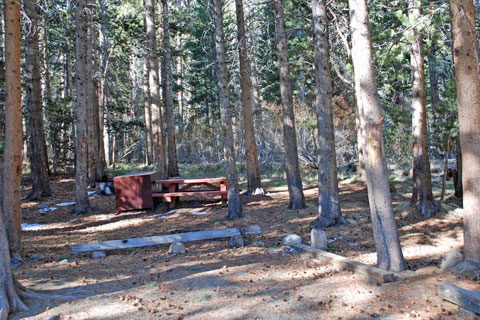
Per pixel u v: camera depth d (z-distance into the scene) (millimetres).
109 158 30078
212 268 6793
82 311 4922
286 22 17297
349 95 18812
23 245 9023
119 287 5926
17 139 7523
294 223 10430
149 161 28625
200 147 23516
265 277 6117
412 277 5754
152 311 4852
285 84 12047
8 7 7367
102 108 22547
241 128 22234
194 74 32938
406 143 19359
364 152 6230
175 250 8125
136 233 10172
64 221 12000
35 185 15594
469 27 5574
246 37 11812
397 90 16812
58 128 23281
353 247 7926
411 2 10055
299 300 5074
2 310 4703
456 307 4699
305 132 20266
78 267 7258
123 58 29375
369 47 5988
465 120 5688
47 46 23516
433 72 16438
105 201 15070
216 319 4582
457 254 6285
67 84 26141
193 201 14305
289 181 12188
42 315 4805
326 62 9633
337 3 12562
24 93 24250
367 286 5469
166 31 20844
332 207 9797
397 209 10898
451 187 13641
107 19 20406
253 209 12516
